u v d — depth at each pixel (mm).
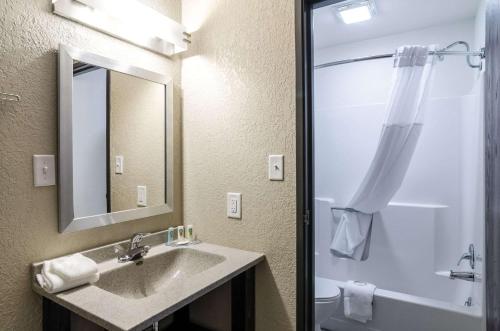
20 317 1003
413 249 2387
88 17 1168
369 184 2293
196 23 1539
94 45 1219
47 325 1028
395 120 2074
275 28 1294
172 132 1536
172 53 1529
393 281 2451
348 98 2867
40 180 1045
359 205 2393
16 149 989
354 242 2422
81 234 1180
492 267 891
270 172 1313
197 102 1543
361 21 2404
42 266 1029
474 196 2070
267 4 1315
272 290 1320
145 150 1425
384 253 2486
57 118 1095
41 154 1054
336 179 2771
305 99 1250
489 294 956
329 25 2480
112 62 1265
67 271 964
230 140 1431
